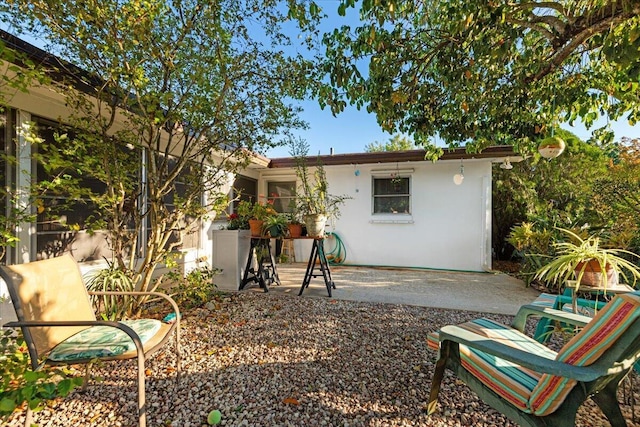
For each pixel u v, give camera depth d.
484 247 6.28
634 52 1.80
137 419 1.67
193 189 3.65
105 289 2.74
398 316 3.32
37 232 2.86
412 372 2.13
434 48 2.68
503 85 3.03
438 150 4.61
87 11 2.24
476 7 1.98
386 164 6.91
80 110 2.98
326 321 3.17
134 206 3.14
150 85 2.80
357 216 7.18
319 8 2.42
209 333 2.87
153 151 3.15
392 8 2.05
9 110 2.63
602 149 6.55
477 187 6.34
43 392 1.13
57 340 1.75
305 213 4.55
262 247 4.60
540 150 3.55
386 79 2.70
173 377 2.09
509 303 3.84
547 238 4.55
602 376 1.09
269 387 1.96
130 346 1.68
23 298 1.57
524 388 1.33
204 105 2.99
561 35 2.24
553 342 2.56
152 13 2.37
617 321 1.04
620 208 4.12
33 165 2.81
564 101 2.91
